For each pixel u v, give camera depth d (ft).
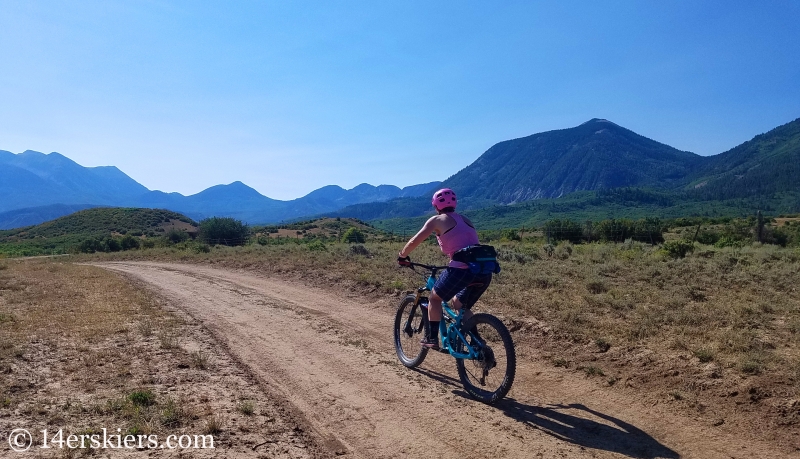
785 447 13.47
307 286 44.09
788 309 25.96
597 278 35.22
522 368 20.61
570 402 17.19
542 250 62.59
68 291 39.17
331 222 350.84
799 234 100.07
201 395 16.51
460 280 17.03
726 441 14.01
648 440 14.28
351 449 13.65
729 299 28.94
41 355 20.40
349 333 26.76
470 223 17.94
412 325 21.90
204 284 47.19
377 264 49.85
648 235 109.70
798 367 17.43
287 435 14.12
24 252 167.02
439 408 16.56
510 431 14.85
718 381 17.25
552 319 26.09
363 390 18.16
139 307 32.55
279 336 26.00
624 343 21.84
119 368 18.95
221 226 166.91
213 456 12.37
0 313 28.86
